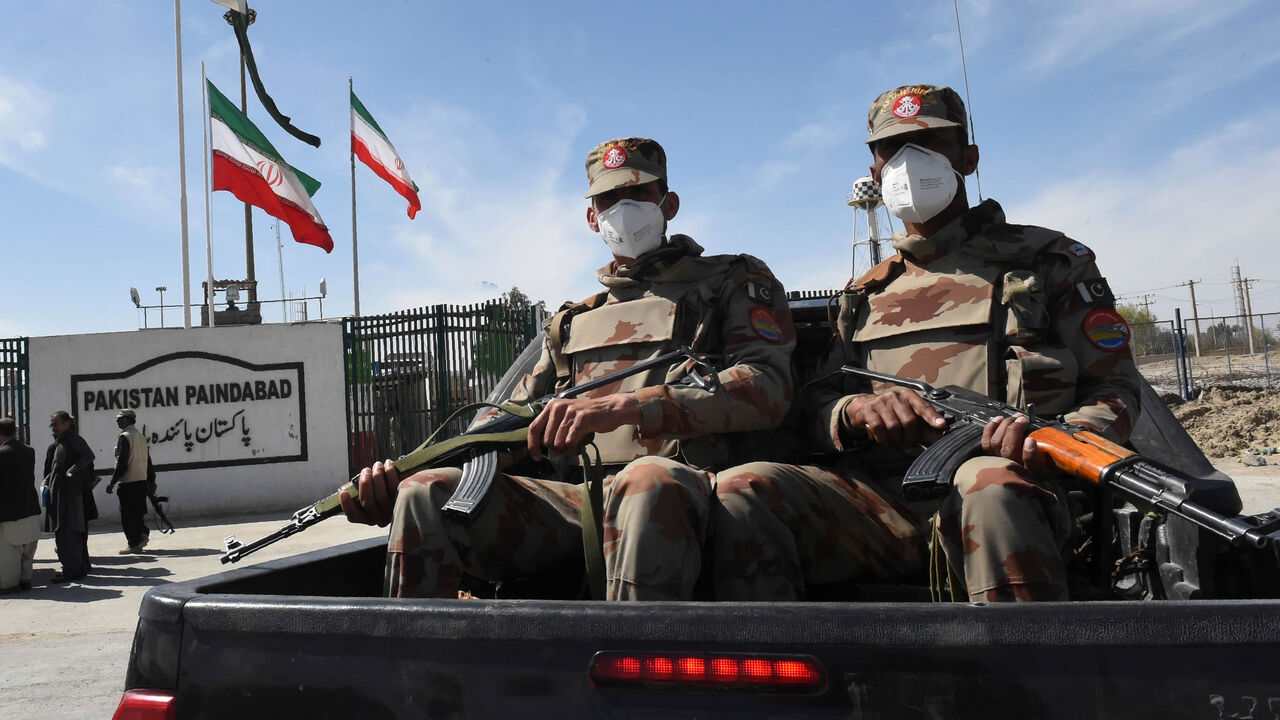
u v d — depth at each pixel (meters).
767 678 1.10
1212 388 18.95
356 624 1.26
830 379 2.32
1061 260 2.08
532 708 1.17
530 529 1.98
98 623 6.54
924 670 1.07
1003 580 1.47
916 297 2.22
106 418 13.34
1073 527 1.71
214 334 13.56
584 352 2.40
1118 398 1.92
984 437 1.61
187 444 13.41
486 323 14.12
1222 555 1.60
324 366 13.73
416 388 13.97
